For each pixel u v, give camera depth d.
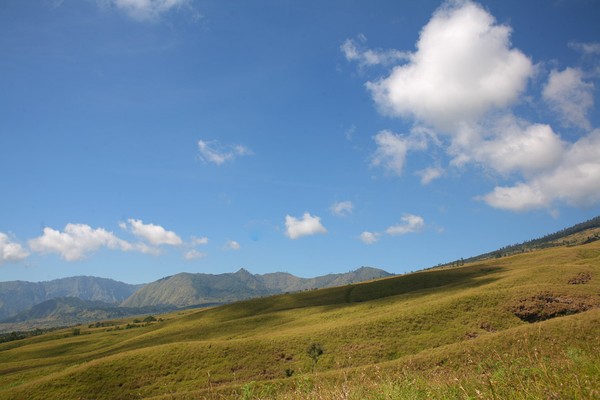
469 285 128.38
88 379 69.06
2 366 119.81
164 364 73.75
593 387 6.34
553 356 9.05
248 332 122.56
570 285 95.19
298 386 10.91
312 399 9.15
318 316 127.06
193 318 174.25
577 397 6.05
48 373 102.31
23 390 67.25
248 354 77.00
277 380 35.12
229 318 163.75
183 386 65.25
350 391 8.75
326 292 190.25
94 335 188.62
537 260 176.25
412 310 91.62
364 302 138.12
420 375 10.20
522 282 110.25
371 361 69.56
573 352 8.98
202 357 75.94
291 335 87.50
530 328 39.94
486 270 175.25
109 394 64.50
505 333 39.97
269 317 139.88
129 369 72.25
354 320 97.19
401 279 185.88
